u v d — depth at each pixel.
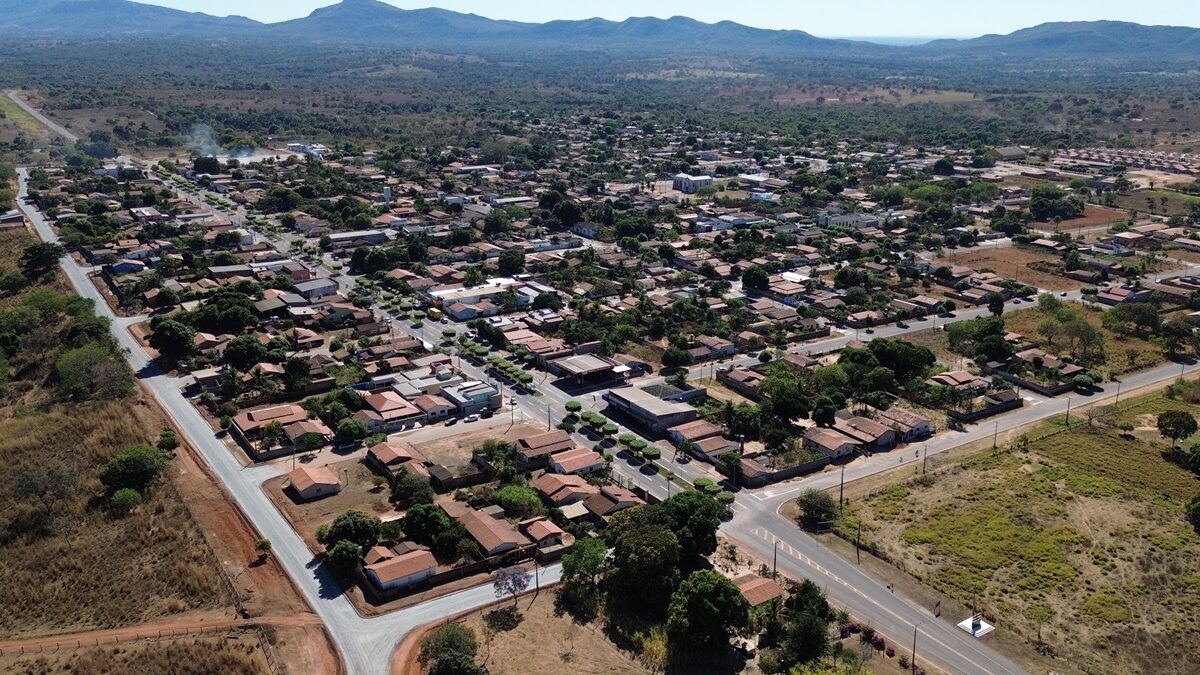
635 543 115.06
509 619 112.62
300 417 167.88
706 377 197.25
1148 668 106.44
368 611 113.50
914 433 167.50
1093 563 126.75
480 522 129.38
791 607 113.00
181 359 198.75
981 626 112.62
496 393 180.00
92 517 135.38
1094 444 162.88
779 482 149.75
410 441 162.25
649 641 108.94
